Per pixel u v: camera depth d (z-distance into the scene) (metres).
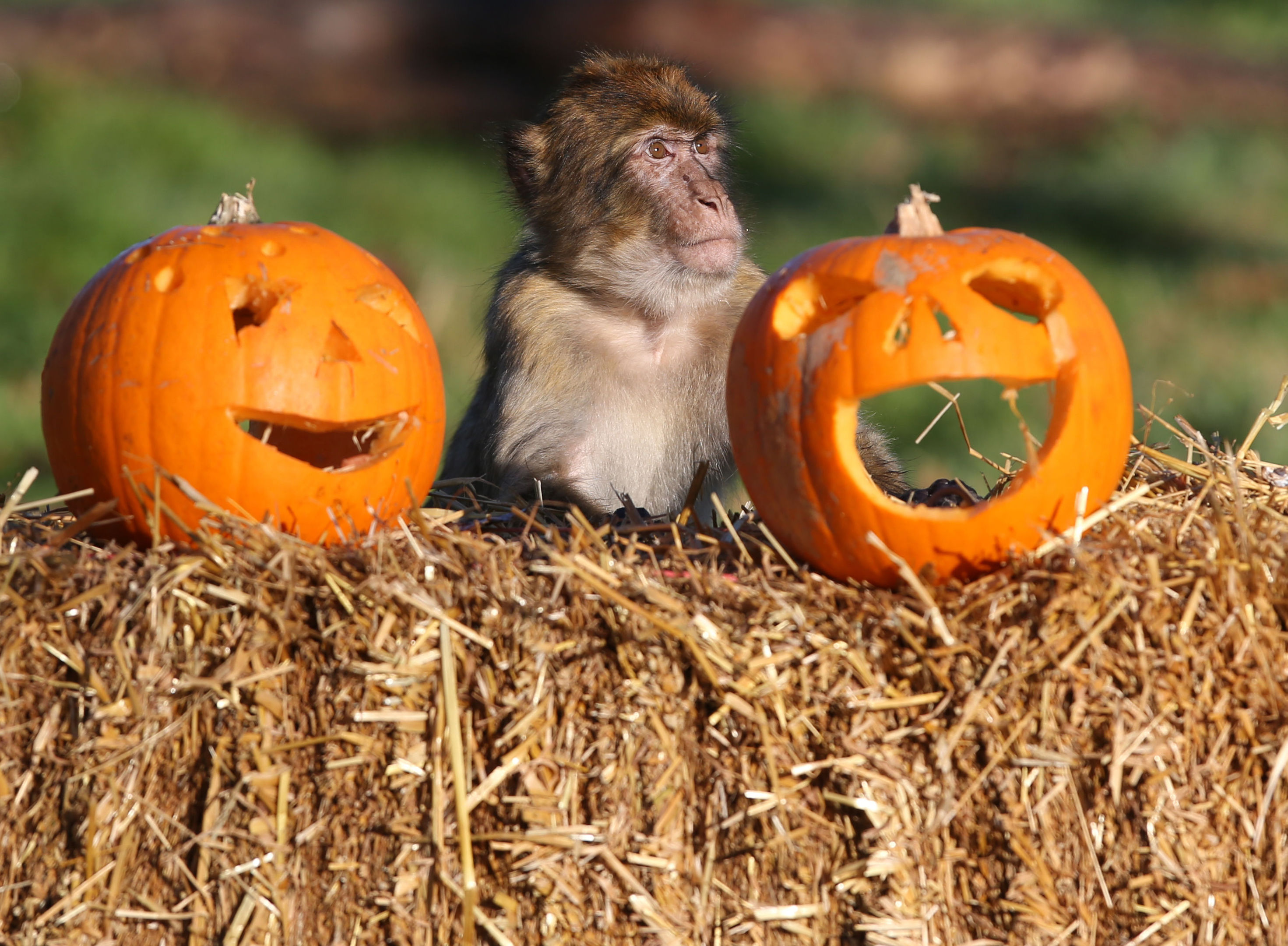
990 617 3.71
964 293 3.95
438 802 3.69
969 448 5.16
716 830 3.75
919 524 3.96
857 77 25.05
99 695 3.85
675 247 6.42
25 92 21.55
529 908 3.71
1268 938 3.69
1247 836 3.70
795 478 4.09
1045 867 3.64
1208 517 4.25
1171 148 22.55
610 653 3.77
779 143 22.55
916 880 3.67
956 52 25.25
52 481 9.93
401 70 25.05
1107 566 3.75
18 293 14.48
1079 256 17.86
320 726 3.82
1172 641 3.70
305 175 20.44
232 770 3.83
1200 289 16.08
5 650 3.94
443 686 3.74
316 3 25.09
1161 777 3.63
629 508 4.92
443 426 4.72
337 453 4.90
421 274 16.20
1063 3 29.89
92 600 3.96
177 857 3.84
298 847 3.79
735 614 3.80
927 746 3.70
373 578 3.79
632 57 7.18
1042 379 3.98
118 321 4.31
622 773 3.73
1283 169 21.80
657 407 6.60
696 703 3.77
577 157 6.68
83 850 3.87
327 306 4.35
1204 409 11.65
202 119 21.47
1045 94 25.03
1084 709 3.66
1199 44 27.34
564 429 6.42
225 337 4.24
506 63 25.12
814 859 3.72
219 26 24.56
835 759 3.67
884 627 3.76
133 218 16.83
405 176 20.77
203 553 3.95
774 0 26.42
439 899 3.72
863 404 8.55
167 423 4.22
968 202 20.70
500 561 3.99
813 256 4.24
